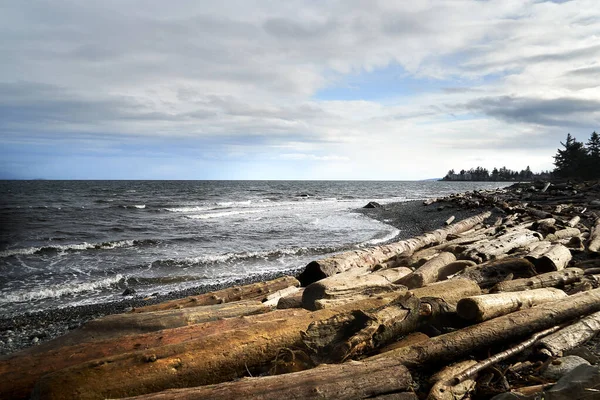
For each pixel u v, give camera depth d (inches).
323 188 3818.9
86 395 117.3
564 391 105.3
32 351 167.6
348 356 138.9
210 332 157.2
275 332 149.9
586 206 756.6
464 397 124.0
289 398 107.8
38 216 1092.5
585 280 225.1
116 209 1362.0
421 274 236.7
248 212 1296.8
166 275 448.8
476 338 147.0
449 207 1061.8
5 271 466.0
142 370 126.2
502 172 7322.8
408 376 119.7
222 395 107.3
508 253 321.7
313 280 298.2
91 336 178.4
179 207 1499.8
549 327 163.3
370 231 821.9
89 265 500.1
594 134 2393.0
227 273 462.3
